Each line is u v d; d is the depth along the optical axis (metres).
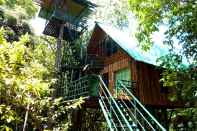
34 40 25.12
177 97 14.16
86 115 20.31
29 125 8.18
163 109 19.53
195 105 12.74
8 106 5.79
